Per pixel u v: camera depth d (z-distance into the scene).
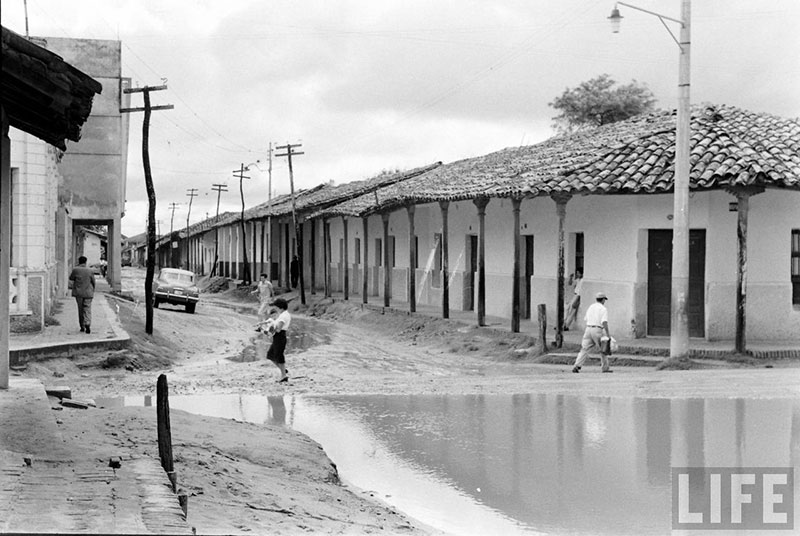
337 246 47.72
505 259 27.95
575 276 23.42
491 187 24.11
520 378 17.44
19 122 9.72
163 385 6.95
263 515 7.11
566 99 45.66
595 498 8.77
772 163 18.42
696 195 19.86
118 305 31.88
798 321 19.61
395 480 9.72
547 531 7.84
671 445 10.83
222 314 39.81
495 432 12.01
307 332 31.08
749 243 19.58
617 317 21.47
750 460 10.04
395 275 38.66
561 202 20.95
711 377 16.12
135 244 133.00
